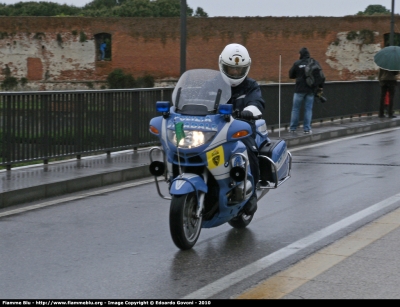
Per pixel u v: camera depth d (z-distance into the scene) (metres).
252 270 5.66
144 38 40.91
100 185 9.95
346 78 39.88
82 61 41.22
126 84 40.88
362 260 5.87
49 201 8.80
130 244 6.59
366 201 8.53
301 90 15.59
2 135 9.98
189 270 5.70
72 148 11.20
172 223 6.06
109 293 5.11
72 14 59.38
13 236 6.93
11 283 5.36
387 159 12.37
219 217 6.33
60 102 10.91
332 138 16.08
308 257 6.02
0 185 8.85
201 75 6.23
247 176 6.33
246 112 6.20
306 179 10.27
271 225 7.34
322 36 39.88
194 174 6.03
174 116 6.02
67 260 6.03
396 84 21.00
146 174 10.88
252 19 40.34
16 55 41.25
